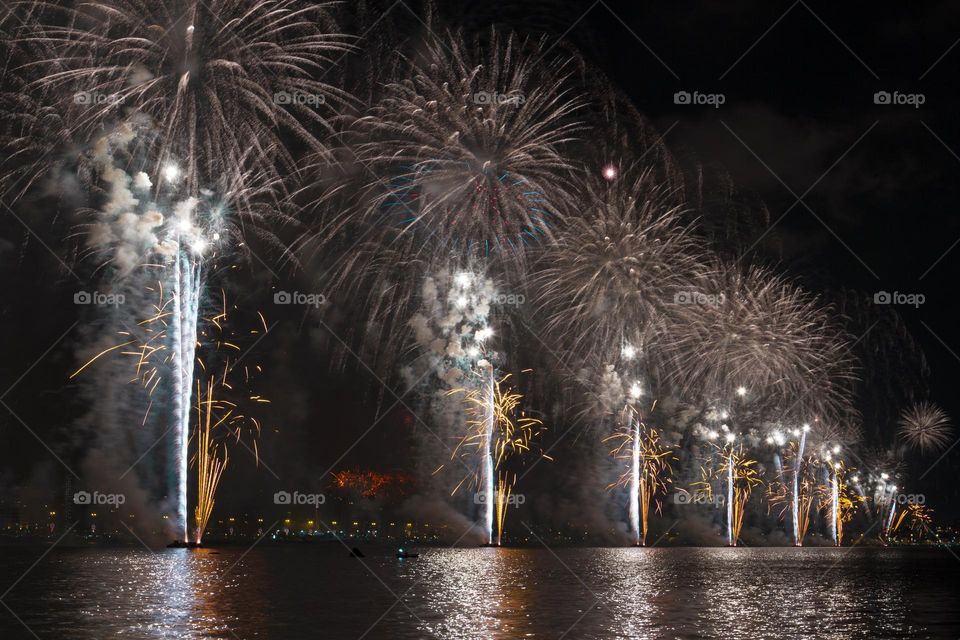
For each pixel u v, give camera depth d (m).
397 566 59.91
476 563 64.50
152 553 67.56
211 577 46.25
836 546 156.38
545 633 27.66
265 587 41.56
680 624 30.36
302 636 26.30
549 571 56.41
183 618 29.66
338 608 33.62
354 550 72.38
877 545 175.00
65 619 28.94
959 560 97.00
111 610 31.44
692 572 59.19
